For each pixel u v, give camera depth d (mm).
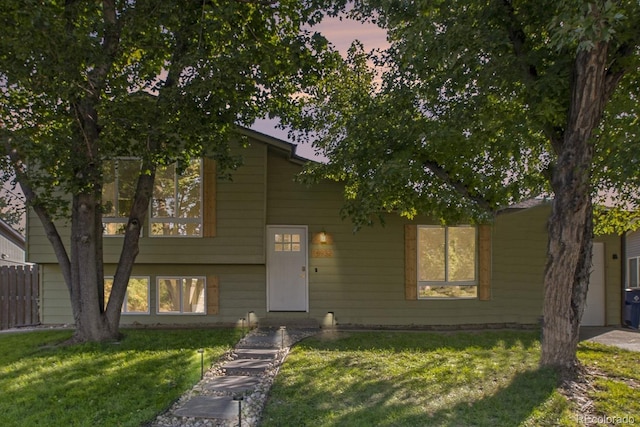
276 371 6133
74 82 6250
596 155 5469
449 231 10477
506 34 5871
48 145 6766
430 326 10180
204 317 10070
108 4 7238
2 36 6035
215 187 9688
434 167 7578
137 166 9609
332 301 10289
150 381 5574
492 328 10102
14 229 17234
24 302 10281
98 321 7762
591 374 5898
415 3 6328
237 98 7258
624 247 10867
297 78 8102
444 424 4312
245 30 8047
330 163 8211
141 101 7008
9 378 5695
